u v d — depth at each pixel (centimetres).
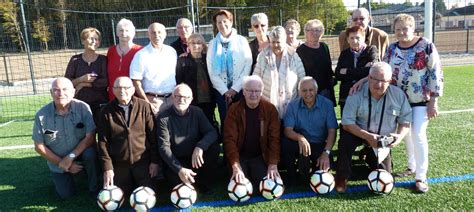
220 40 420
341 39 455
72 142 362
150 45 410
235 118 365
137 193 320
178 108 352
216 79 420
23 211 339
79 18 2084
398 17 344
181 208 328
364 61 384
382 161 365
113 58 436
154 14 2080
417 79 343
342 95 406
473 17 2131
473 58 1532
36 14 1741
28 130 685
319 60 420
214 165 371
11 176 434
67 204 353
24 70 1539
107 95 443
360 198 336
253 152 376
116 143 348
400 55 349
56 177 361
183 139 361
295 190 363
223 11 417
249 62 422
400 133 346
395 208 312
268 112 365
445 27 2098
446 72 1188
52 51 1612
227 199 348
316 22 421
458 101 755
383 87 331
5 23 1591
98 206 346
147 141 361
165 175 372
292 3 1791
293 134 370
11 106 977
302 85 366
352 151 359
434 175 380
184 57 430
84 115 363
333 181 344
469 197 327
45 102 1023
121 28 425
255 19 424
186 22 453
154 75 407
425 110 347
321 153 374
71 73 436
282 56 392
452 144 482
